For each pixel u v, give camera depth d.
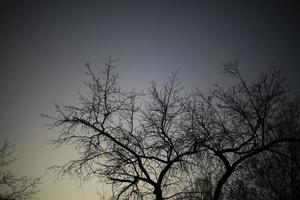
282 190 16.02
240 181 15.86
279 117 15.54
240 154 14.19
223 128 14.84
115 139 14.12
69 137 14.31
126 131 14.51
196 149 14.23
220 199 15.64
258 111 14.66
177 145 14.40
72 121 14.42
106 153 14.10
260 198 16.42
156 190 13.45
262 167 16.05
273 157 16.03
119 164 13.84
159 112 14.94
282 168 16.39
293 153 15.84
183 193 13.83
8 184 19.53
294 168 15.83
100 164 13.96
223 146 14.65
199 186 14.28
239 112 14.97
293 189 16.06
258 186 16.39
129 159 13.94
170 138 14.58
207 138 14.55
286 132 15.48
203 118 15.09
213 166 14.53
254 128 14.45
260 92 15.11
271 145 14.07
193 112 15.13
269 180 16.25
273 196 16.53
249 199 16.28
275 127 14.94
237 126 15.01
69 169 13.81
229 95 15.41
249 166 15.30
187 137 14.52
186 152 13.93
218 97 15.41
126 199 13.61
